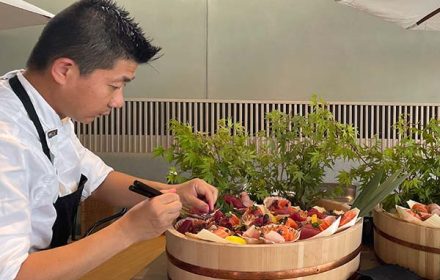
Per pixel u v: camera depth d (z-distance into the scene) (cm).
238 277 113
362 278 129
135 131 361
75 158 132
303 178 157
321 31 355
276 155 159
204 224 130
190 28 359
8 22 292
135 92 363
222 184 152
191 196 138
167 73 362
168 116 362
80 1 106
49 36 104
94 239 104
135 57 106
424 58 353
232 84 361
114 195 156
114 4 108
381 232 146
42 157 109
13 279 94
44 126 112
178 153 153
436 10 238
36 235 117
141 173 362
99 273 169
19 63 366
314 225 126
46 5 361
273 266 113
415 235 135
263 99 361
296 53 358
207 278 115
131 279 141
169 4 359
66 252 101
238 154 153
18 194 99
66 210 127
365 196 146
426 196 157
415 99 355
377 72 355
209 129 360
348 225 128
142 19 361
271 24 357
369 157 158
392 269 131
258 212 138
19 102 108
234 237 119
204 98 363
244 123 359
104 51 101
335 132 159
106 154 362
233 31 358
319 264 117
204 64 361
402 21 259
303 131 160
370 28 353
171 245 122
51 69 104
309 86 359
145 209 106
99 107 108
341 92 358
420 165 153
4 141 100
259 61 359
